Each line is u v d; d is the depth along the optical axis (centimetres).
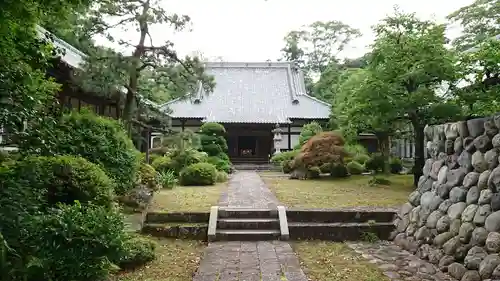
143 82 1075
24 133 446
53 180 470
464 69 899
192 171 1207
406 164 1953
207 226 669
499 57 668
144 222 682
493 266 410
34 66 492
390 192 1028
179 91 1054
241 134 2603
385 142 1667
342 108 1558
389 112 1044
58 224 355
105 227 372
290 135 2497
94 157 651
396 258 545
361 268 495
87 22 829
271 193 997
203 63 1011
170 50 962
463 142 541
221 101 2716
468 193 509
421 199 625
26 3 367
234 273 462
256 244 616
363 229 671
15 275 324
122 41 906
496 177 455
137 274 463
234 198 895
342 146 1512
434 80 1021
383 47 1052
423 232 573
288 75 3012
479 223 467
